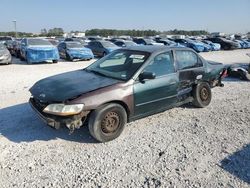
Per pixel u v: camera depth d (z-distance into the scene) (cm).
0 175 346
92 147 430
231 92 840
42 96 431
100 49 1992
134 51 539
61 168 367
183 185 336
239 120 575
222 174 362
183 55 585
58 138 457
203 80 634
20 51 1681
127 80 469
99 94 428
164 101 531
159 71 519
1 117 545
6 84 874
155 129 512
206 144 453
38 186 327
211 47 2911
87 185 331
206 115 601
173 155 411
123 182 339
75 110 407
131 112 475
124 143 447
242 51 2945
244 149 438
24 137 456
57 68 1348
